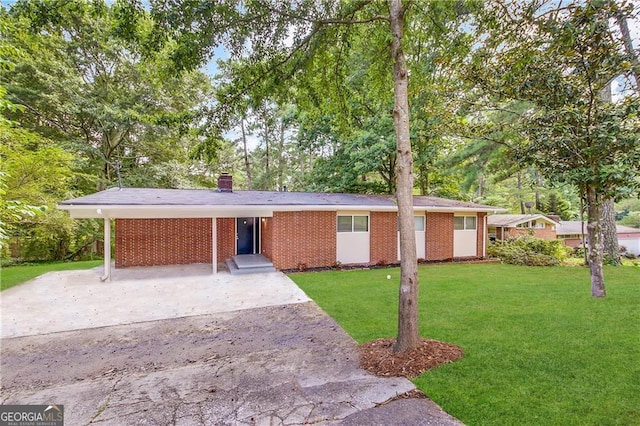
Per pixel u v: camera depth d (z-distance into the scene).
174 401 3.26
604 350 4.00
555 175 6.36
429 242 12.84
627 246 26.55
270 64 5.41
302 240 10.98
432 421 2.78
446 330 4.84
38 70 13.07
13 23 5.87
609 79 5.50
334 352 4.39
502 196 29.72
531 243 13.85
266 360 4.22
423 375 3.56
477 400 3.04
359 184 18.09
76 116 15.02
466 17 5.19
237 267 10.27
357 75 11.36
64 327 5.53
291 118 16.95
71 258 16.84
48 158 10.55
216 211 9.75
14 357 4.40
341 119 6.78
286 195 12.24
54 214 11.77
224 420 2.92
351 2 4.94
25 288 8.16
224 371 3.93
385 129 14.25
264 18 4.69
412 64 6.20
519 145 7.53
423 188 17.97
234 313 6.25
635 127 5.28
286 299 7.15
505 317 5.41
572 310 5.68
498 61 6.36
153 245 11.51
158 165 16.91
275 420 2.89
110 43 14.11
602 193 6.12
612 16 4.43
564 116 5.95
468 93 8.05
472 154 12.53
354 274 10.20
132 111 14.72
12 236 11.48
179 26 4.19
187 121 5.57
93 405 3.21
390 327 5.26
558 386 3.23
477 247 13.88
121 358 4.36
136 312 6.32
